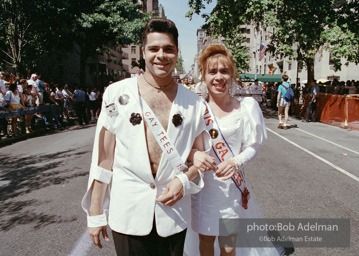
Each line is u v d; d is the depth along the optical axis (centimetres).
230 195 203
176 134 149
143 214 144
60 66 3319
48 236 295
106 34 2108
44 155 672
